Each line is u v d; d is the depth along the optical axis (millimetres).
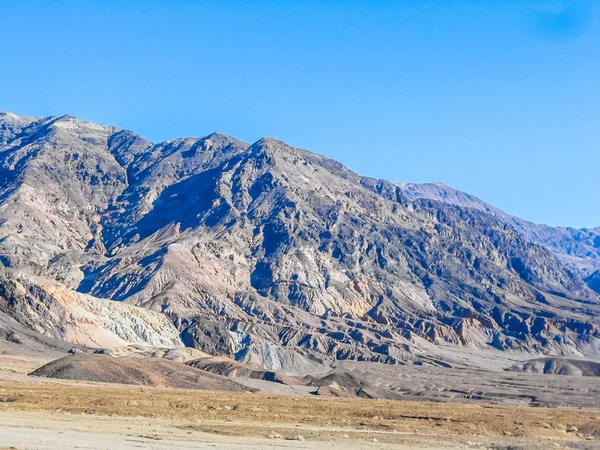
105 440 65625
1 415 81625
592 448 89812
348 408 126000
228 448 65812
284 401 138500
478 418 119000
